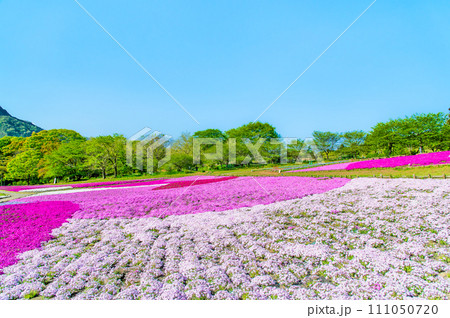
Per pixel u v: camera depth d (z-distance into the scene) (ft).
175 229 30.76
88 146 156.25
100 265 21.47
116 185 97.86
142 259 22.24
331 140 213.66
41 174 161.99
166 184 84.23
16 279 19.53
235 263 20.43
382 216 29.53
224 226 30.78
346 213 32.68
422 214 28.68
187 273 19.30
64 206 49.08
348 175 69.10
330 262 19.61
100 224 35.45
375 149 180.65
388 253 20.42
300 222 30.19
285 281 17.53
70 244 27.48
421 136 143.02
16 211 45.42
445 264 18.02
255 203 42.68
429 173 57.88
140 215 39.37
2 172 174.91
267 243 24.35
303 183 62.85
